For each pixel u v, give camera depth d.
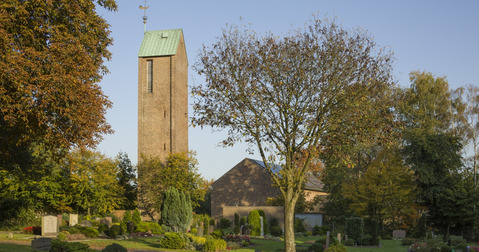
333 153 25.89
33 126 19.61
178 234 33.03
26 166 26.61
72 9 19.77
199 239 34.12
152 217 65.69
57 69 17.70
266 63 24.84
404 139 53.69
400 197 48.75
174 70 75.62
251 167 70.44
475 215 48.22
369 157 59.25
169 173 64.12
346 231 41.41
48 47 19.11
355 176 60.06
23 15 17.95
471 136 55.94
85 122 19.30
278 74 24.86
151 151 74.81
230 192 71.00
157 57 76.44
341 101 24.59
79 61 19.30
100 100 20.36
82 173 57.94
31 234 37.50
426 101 57.47
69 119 19.39
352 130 24.58
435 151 51.16
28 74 17.06
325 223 63.84
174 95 75.19
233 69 25.17
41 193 53.84
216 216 71.12
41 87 17.45
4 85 17.34
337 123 24.66
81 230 38.62
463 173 51.47
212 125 25.23
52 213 57.97
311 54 24.62
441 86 58.22
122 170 75.69
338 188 59.78
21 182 48.16
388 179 49.19
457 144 53.06
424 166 51.47
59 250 22.12
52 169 47.97
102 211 60.69
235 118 24.91
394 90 26.16
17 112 17.56
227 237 39.31
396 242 43.94
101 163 60.06
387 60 25.14
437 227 51.69
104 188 62.00
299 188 25.42
